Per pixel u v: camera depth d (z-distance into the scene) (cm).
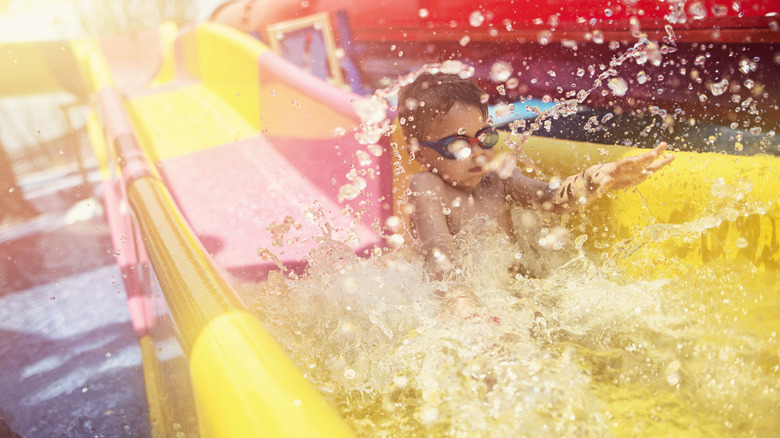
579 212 128
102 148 290
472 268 111
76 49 468
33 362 148
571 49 251
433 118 116
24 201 288
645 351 87
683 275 107
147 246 122
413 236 129
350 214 175
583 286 108
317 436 58
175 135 293
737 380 81
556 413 73
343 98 202
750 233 98
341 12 376
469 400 77
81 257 215
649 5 212
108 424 118
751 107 173
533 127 155
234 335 77
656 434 71
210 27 349
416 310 101
